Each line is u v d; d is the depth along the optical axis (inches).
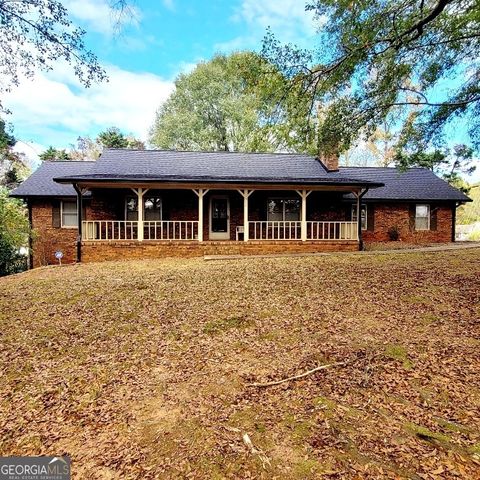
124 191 571.2
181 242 503.5
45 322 232.2
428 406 126.5
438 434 110.3
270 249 519.2
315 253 494.6
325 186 522.9
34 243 591.8
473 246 544.7
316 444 107.5
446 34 274.1
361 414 122.6
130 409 133.5
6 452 113.0
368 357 164.7
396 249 531.2
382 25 254.5
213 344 190.4
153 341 197.5
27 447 114.6
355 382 143.9
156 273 370.9
